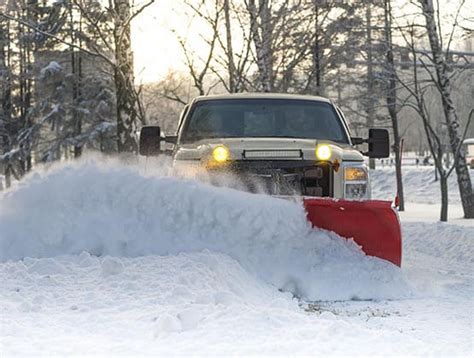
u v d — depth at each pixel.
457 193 55.22
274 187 8.31
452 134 25.77
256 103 10.31
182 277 6.79
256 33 22.09
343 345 5.16
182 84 26.62
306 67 25.75
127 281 6.82
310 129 10.01
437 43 25.06
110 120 47.44
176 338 5.19
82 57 45.72
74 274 7.20
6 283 6.85
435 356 5.04
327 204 7.93
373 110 33.62
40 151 50.56
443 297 7.93
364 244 8.06
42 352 4.73
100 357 4.66
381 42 26.59
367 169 8.61
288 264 7.84
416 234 15.95
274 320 5.70
